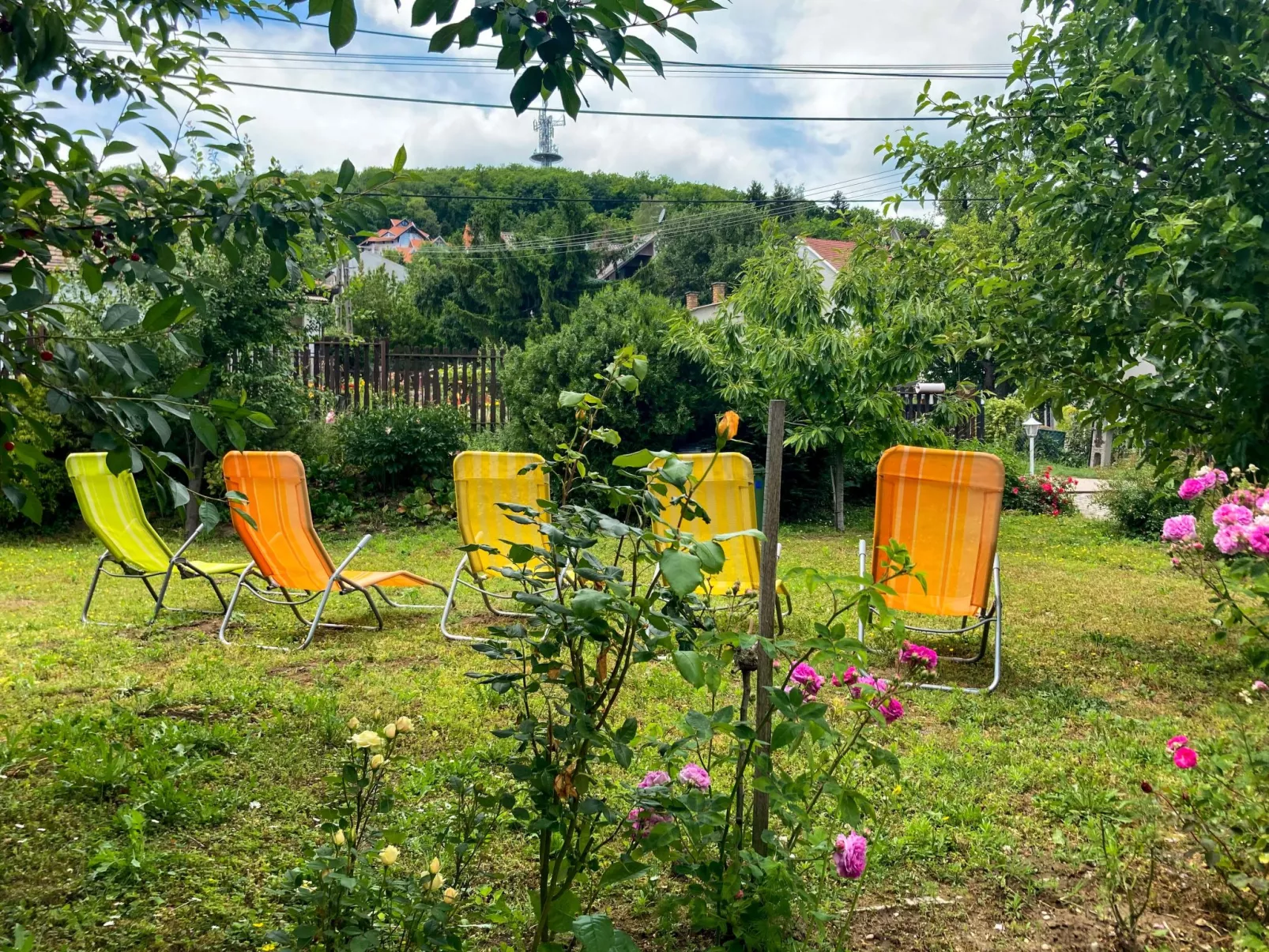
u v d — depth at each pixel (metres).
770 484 2.06
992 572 4.39
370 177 2.38
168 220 2.18
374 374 11.98
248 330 9.19
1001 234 13.92
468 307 40.31
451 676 4.26
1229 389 4.20
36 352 1.65
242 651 4.72
